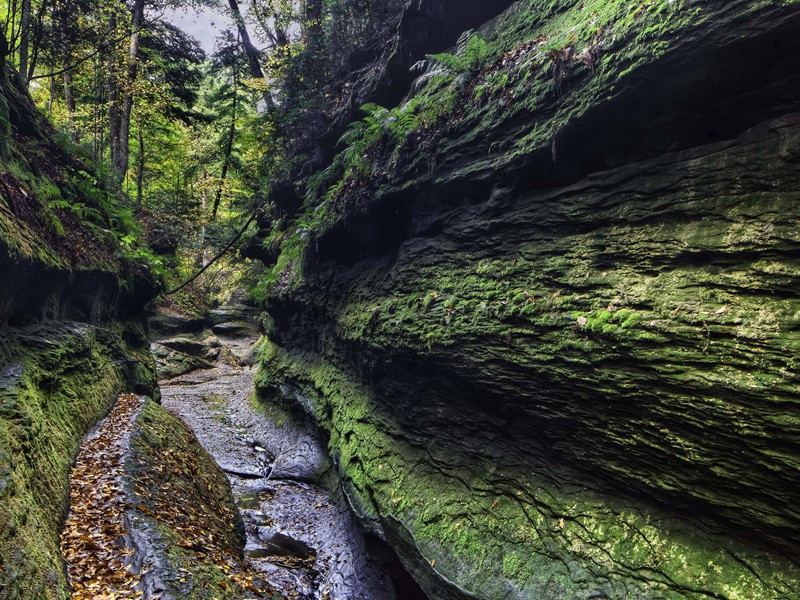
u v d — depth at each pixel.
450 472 6.28
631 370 3.99
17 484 3.92
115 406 9.24
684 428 3.70
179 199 29.14
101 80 19.86
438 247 7.03
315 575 7.18
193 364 24.62
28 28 12.49
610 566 4.12
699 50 3.69
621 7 4.46
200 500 7.30
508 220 5.69
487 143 6.07
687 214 3.93
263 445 13.18
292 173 15.60
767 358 3.16
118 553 4.71
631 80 4.17
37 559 3.55
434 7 8.95
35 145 10.45
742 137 3.69
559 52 4.93
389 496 6.96
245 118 23.48
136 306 16.28
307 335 13.97
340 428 9.63
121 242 13.68
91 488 5.70
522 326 5.07
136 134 26.28
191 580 4.69
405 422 7.52
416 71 9.40
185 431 10.11
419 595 6.66
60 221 9.45
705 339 3.51
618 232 4.45
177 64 23.23
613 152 4.69
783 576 3.29
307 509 9.28
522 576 4.67
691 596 3.57
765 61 3.51
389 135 8.52
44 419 5.66
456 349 5.91
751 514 3.45
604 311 4.25
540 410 5.02
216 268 35.25
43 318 8.02
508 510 5.29
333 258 11.91
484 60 6.87
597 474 4.66
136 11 20.53
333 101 13.86
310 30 15.66
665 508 4.12
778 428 3.10
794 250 3.20
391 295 8.12
